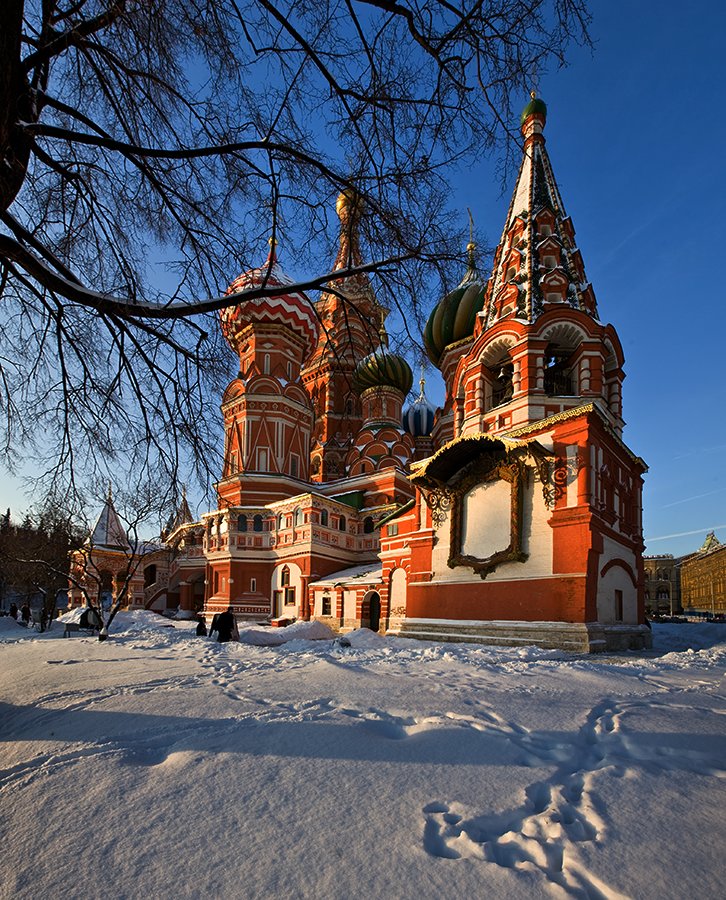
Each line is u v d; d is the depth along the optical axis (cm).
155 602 4822
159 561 4891
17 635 2794
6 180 500
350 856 283
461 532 2033
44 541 2094
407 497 4134
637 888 254
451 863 275
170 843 301
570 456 1748
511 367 2320
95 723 545
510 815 332
